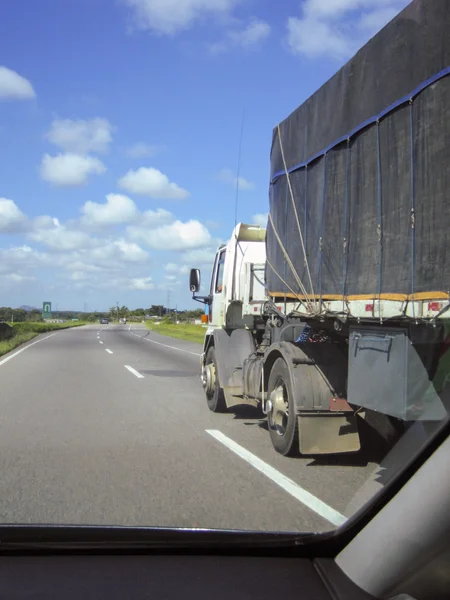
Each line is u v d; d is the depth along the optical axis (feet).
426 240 14.79
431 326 14.73
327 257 20.53
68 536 9.93
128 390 42.93
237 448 24.41
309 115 22.44
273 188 26.43
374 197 17.51
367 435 22.15
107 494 17.75
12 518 15.47
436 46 14.55
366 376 17.54
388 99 16.81
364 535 9.29
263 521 15.30
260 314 27.61
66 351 88.89
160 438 26.35
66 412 33.09
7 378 50.96
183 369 59.72
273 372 24.04
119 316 606.14
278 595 8.57
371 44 17.90
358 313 18.13
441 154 14.28
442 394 14.61
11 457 22.58
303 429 21.25
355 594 8.75
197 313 308.60
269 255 26.89
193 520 15.37
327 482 19.26
